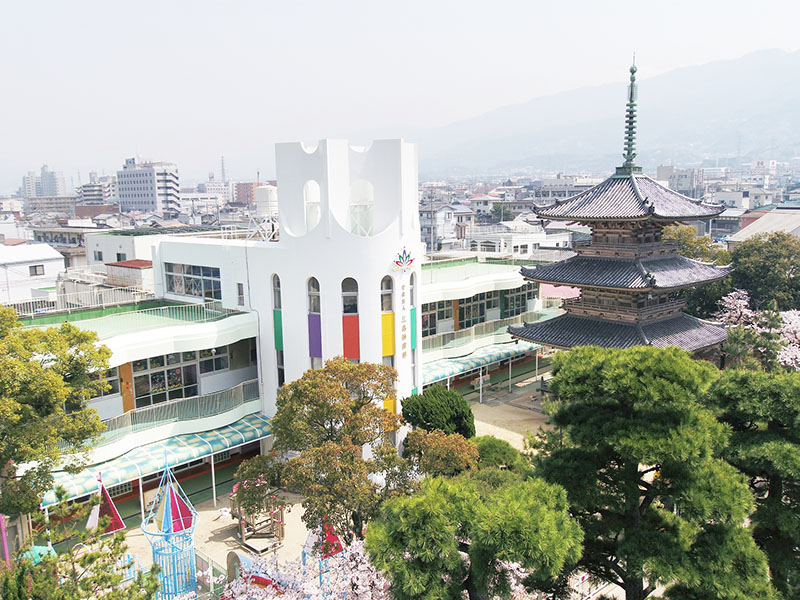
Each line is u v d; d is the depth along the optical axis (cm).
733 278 5656
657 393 1612
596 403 1839
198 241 3909
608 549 1823
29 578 1474
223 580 2317
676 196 3903
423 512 1529
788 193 19262
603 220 3741
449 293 4384
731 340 4088
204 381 3550
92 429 2261
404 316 3338
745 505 1609
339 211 3212
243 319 3416
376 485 2130
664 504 1883
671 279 3697
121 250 4856
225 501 3105
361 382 2312
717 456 1917
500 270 5225
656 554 1622
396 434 3253
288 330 3362
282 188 3338
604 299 3897
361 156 3266
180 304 3991
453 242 10175
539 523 1445
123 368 3189
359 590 1791
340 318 3219
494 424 4088
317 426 2250
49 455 2053
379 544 1530
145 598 1564
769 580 1695
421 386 3550
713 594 1623
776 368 3672
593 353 1847
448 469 2250
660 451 1566
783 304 5497
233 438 3155
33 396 2077
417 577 1473
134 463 2819
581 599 2269
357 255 3161
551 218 3941
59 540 1659
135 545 2698
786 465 1797
